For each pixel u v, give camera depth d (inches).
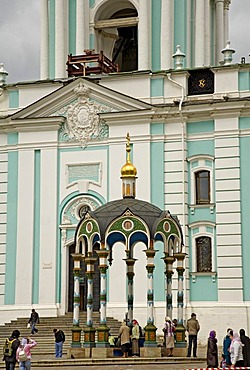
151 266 1317.7
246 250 1656.0
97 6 1942.7
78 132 1782.7
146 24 1868.8
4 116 1818.4
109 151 1756.9
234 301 1641.2
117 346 1338.6
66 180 1782.7
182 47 1882.4
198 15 1921.8
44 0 1966.0
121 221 1323.8
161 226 1341.0
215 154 1699.1
